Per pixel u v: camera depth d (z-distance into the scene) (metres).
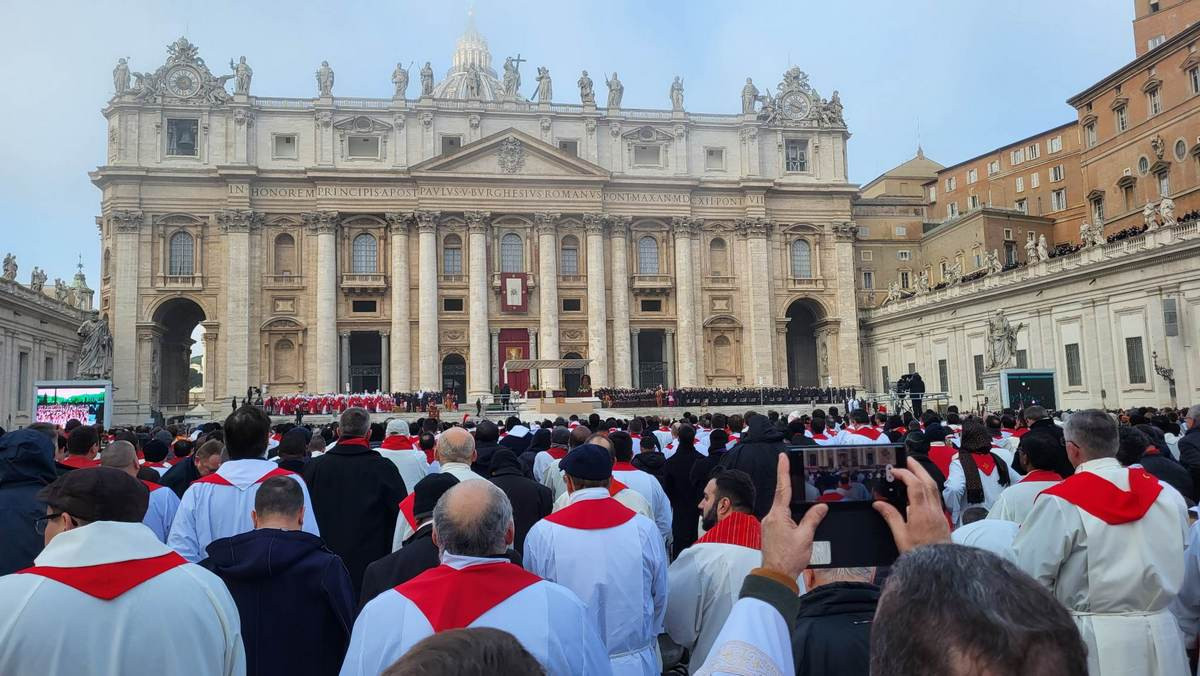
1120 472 5.61
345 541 8.69
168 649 4.11
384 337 67.19
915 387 47.44
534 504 8.90
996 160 81.88
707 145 74.56
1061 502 5.54
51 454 7.11
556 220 69.62
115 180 63.84
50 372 56.91
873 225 81.19
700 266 72.88
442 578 4.49
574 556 6.21
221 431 12.93
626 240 71.69
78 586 4.08
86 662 3.96
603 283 69.81
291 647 5.71
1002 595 2.02
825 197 75.50
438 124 69.50
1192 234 40.91
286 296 65.94
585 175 69.81
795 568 3.32
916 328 68.38
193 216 64.94
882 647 2.14
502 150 68.75
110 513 4.40
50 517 4.49
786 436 14.47
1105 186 62.41
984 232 71.44
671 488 12.48
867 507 3.53
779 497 3.50
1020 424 16.72
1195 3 58.44
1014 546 5.78
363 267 67.75
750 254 73.25
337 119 67.62
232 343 63.78
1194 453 9.40
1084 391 48.84
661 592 6.49
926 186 91.62
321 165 66.88
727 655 3.07
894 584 2.21
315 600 5.80
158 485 9.27
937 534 3.25
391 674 1.99
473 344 67.06
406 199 67.62
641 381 75.31
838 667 3.62
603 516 6.41
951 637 1.95
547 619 4.36
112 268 63.53
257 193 65.81
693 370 71.00
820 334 75.81
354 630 4.53
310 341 65.81
